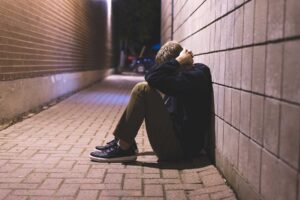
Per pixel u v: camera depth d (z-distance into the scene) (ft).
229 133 12.43
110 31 94.84
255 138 9.81
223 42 13.35
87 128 22.44
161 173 13.88
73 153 16.55
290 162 7.70
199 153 16.15
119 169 14.33
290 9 7.73
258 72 9.61
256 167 9.71
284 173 7.98
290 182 7.70
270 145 8.77
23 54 26.78
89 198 11.53
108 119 25.94
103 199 11.48
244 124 10.76
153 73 14.47
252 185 10.01
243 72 10.89
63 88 39.99
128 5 116.47
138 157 16.02
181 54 14.97
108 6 88.28
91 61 60.95
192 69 15.23
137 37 120.06
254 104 9.91
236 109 11.60
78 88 48.96
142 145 18.24
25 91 27.27
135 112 14.74
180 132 15.12
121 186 12.56
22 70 26.58
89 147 17.69
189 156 15.43
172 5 39.47
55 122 24.30
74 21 46.34
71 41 44.47
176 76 14.47
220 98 13.75
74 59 46.26
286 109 7.91
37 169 14.20
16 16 25.30
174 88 14.35
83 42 53.16
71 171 14.01
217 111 14.19
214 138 14.67
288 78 7.81
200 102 15.25
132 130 14.82
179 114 15.33
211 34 15.55
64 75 40.47
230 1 12.42
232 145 12.05
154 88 14.71
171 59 15.60
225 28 13.10
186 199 11.55
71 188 12.32
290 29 7.72
